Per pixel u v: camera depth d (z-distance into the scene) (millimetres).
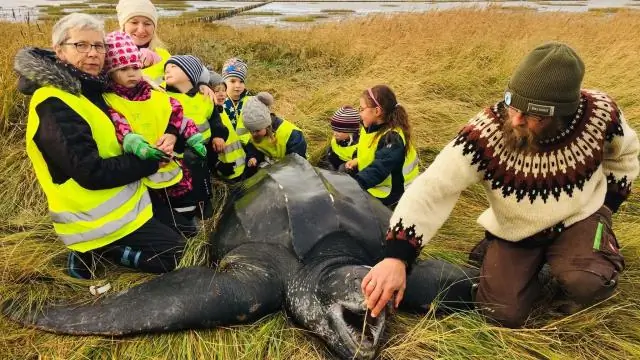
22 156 4457
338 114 4777
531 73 2273
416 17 12781
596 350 2670
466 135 2596
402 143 4102
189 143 3549
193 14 21000
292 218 3084
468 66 7996
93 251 3277
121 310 2734
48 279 3172
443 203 2613
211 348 2682
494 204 2748
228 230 3402
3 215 3912
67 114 2959
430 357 2594
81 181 3016
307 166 3623
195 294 2752
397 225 2539
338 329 2564
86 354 2619
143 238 3277
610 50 9047
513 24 11820
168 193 3689
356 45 9469
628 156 2699
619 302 2961
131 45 3230
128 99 3314
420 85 7113
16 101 5027
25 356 2609
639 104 6406
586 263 2635
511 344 2686
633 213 4090
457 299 2959
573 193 2605
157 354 2635
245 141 4684
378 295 2422
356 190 3533
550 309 2941
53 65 2986
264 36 10617
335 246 3066
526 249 2855
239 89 4992
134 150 3117
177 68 4004
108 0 29531
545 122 2373
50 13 19594
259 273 2957
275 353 2676
